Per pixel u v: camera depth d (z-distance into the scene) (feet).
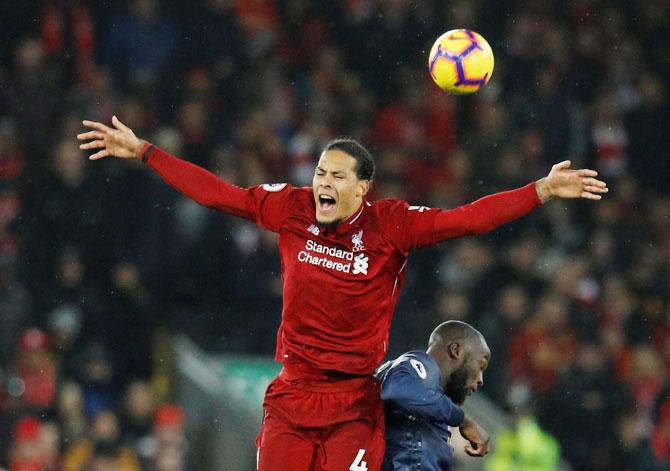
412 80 205.16
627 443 169.99
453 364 78.95
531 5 217.15
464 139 202.18
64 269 160.15
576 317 178.40
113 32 190.70
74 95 177.17
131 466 147.13
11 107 174.19
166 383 161.89
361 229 76.33
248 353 170.60
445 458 78.59
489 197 75.46
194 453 159.43
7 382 150.00
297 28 205.87
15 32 188.65
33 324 156.66
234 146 186.70
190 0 197.57
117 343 160.97
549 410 169.37
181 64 195.00
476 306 180.45
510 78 209.56
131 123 179.11
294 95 200.23
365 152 76.33
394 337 172.04
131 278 163.02
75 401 148.77
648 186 214.90
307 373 76.48
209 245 170.09
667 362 187.32
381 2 207.72
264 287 172.04
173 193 168.45
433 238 75.92
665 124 218.18
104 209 164.55
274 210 77.51
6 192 165.07
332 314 75.82
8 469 143.64
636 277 193.57
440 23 209.67
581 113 211.61
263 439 76.95
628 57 223.30
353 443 75.56
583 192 73.56
